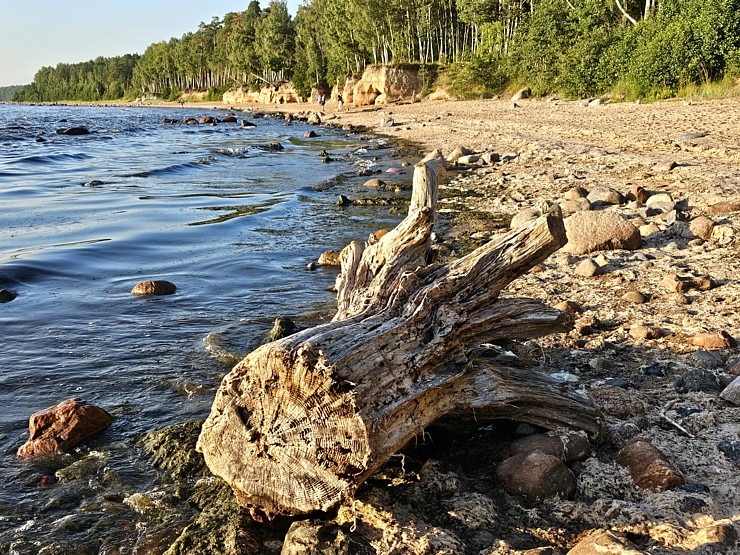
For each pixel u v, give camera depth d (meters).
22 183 7.01
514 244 1.62
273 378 1.37
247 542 1.38
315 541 1.30
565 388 1.72
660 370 2.12
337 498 1.35
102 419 1.92
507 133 10.54
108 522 1.48
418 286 1.66
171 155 10.52
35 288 3.33
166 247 4.29
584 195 5.23
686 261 3.39
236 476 1.44
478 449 1.68
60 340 2.64
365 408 1.34
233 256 4.08
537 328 1.69
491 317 1.62
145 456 1.77
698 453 1.58
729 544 1.23
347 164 9.14
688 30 11.74
